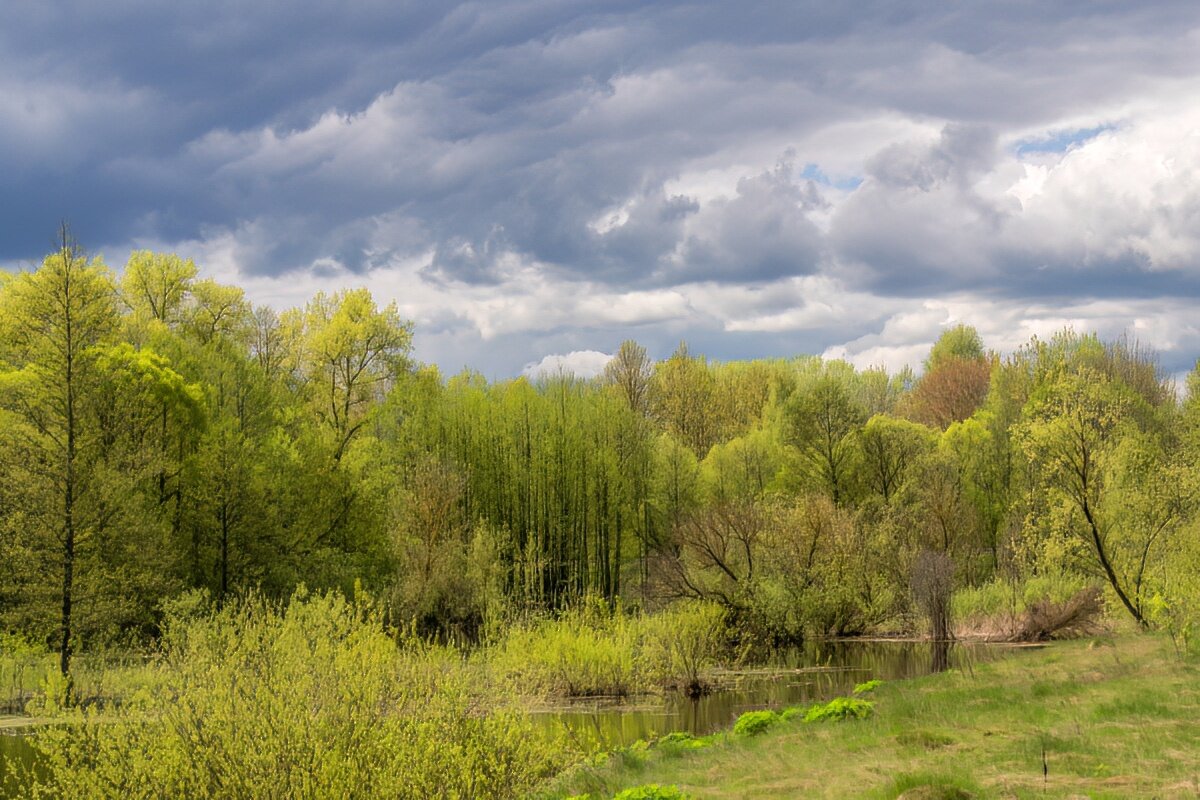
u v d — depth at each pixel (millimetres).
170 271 52406
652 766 13820
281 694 12484
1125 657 21391
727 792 10680
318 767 11984
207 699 12562
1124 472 31250
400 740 12656
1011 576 41781
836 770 11188
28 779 15906
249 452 42688
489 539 43719
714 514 39469
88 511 30328
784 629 37406
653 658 27125
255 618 14703
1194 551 27469
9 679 28469
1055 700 15391
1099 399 32156
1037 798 8672
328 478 47000
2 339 38250
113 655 29469
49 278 31109
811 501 41719
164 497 41500
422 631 40312
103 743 12398
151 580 32688
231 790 11906
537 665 26250
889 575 41031
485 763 13570
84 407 31609
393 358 52375
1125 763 10094
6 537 29891
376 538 46031
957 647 34281
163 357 42094
